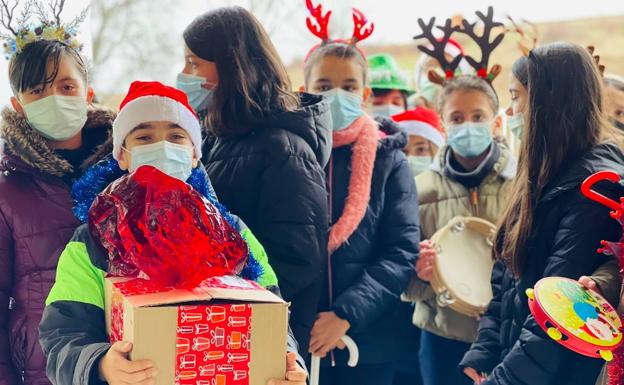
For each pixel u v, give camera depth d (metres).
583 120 2.00
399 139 2.70
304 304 2.25
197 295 1.32
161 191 1.43
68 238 2.08
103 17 4.24
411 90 3.61
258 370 1.32
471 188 2.79
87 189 1.62
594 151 1.98
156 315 1.27
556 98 2.00
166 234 1.40
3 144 2.12
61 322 1.51
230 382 1.30
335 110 2.62
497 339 2.25
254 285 1.45
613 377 1.64
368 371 2.61
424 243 2.66
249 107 2.25
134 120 1.64
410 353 2.83
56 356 1.46
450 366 2.67
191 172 1.71
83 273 1.53
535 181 2.02
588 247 1.88
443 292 2.58
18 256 2.06
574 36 4.57
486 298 2.60
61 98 2.12
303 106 2.41
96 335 1.51
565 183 1.95
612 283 1.77
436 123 3.40
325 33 2.75
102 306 1.53
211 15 2.31
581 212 1.90
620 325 1.62
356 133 2.62
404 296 2.70
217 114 2.26
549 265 1.93
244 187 2.23
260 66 2.29
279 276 2.20
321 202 2.25
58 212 2.09
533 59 2.06
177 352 1.28
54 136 2.17
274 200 2.21
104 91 4.27
